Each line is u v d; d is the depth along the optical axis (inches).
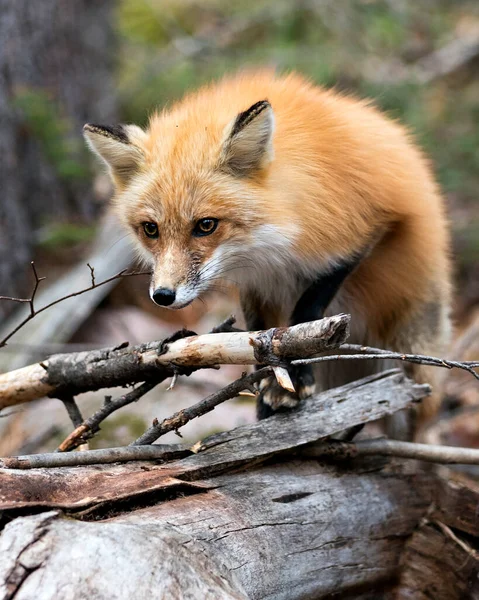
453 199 789.2
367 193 369.1
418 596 336.8
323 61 778.2
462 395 604.7
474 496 341.1
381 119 408.8
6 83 701.9
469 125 825.5
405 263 401.7
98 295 652.1
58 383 351.3
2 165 692.7
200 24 995.3
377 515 332.2
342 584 315.3
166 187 347.9
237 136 340.5
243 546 274.7
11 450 498.6
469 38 975.0
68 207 754.2
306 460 331.9
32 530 227.9
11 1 703.7
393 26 845.2
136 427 494.9
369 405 330.3
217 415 522.6
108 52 831.7
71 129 733.3
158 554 232.4
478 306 706.8
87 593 216.5
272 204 351.6
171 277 337.1
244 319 406.6
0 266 685.9
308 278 371.9
